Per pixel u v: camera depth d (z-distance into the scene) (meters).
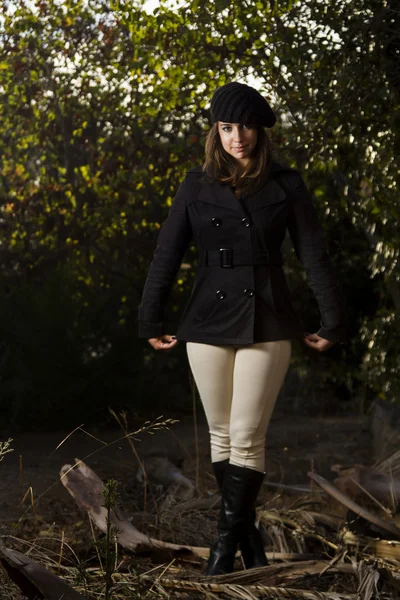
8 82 6.53
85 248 6.99
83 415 6.27
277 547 3.67
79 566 2.88
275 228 3.09
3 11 6.31
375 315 6.57
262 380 3.09
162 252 3.21
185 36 4.70
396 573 3.23
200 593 2.96
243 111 2.96
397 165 4.52
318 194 5.29
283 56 4.58
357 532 3.67
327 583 3.16
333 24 4.49
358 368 6.98
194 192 3.14
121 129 6.57
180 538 3.83
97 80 6.51
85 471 3.66
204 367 3.17
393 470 4.37
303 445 5.74
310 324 7.02
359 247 6.85
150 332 3.25
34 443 5.64
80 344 6.37
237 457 3.16
